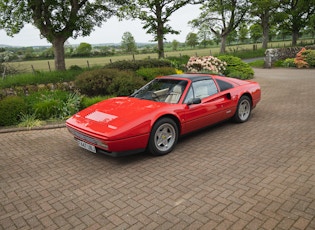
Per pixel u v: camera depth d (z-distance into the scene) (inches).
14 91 389.4
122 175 154.4
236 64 636.1
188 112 190.2
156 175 151.7
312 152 170.7
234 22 1315.2
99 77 372.5
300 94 376.8
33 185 148.9
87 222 112.4
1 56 666.2
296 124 232.2
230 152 179.0
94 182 148.1
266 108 303.1
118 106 190.7
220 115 218.7
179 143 202.8
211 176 146.8
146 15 866.1
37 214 120.6
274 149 179.5
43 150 205.2
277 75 650.8
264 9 1323.8
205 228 104.3
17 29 575.5
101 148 162.2
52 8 550.9
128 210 119.3
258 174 145.8
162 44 941.8
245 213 112.2
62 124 269.1
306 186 130.8
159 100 197.0
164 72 441.1
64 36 605.3
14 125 277.1
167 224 108.0
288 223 104.5
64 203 128.5
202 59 601.0
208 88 213.8
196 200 124.0
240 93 234.8
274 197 122.6
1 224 114.6
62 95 333.1
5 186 149.4
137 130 160.6
